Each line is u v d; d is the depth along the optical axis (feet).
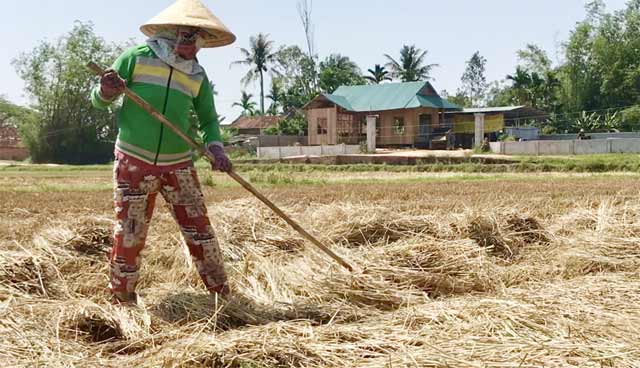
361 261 18.12
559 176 80.69
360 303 15.98
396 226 23.38
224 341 11.43
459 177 80.79
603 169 93.86
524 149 132.16
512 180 72.49
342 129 179.11
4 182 80.23
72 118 204.13
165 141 15.56
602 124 197.88
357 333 12.17
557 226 26.23
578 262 19.52
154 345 12.10
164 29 15.94
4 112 220.23
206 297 15.44
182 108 15.78
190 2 15.67
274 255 21.70
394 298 15.98
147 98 15.43
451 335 11.82
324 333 12.12
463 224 23.62
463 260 18.33
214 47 16.81
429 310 13.44
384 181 73.15
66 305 13.71
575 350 10.71
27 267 16.62
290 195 50.96
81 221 22.72
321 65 267.39
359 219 23.56
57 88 202.69
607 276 17.11
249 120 240.32
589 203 38.37
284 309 15.06
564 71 234.58
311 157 122.62
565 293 14.84
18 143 237.04
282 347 11.27
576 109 230.07
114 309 13.83
